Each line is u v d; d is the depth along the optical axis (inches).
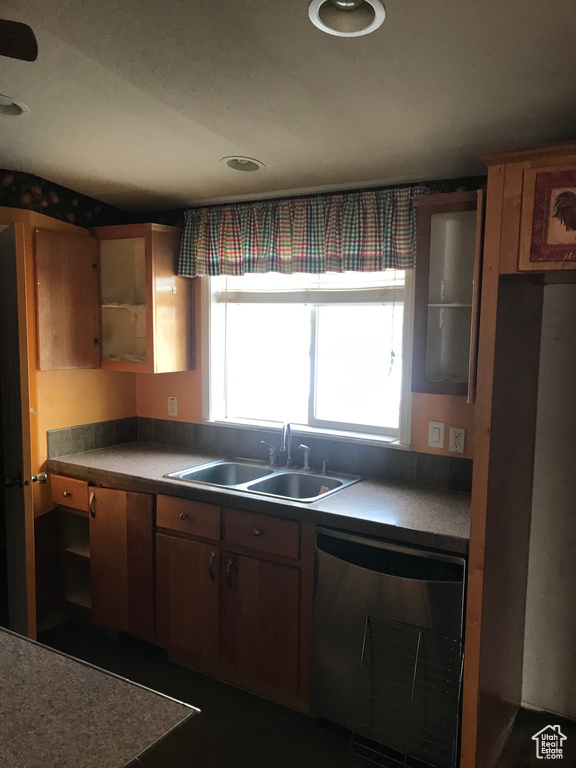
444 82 70.5
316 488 116.3
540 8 55.1
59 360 123.0
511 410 83.0
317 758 90.3
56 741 36.1
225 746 92.4
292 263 116.3
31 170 114.7
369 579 88.0
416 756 86.0
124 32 66.3
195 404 136.9
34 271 118.1
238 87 76.3
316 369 124.5
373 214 107.0
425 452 108.7
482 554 76.0
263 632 100.9
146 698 41.0
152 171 111.4
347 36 62.1
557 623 100.1
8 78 79.2
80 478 122.8
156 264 124.2
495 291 72.4
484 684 81.0
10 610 117.3
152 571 113.9
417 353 96.7
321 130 87.0
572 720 100.7
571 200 66.8
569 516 97.6
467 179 102.0
